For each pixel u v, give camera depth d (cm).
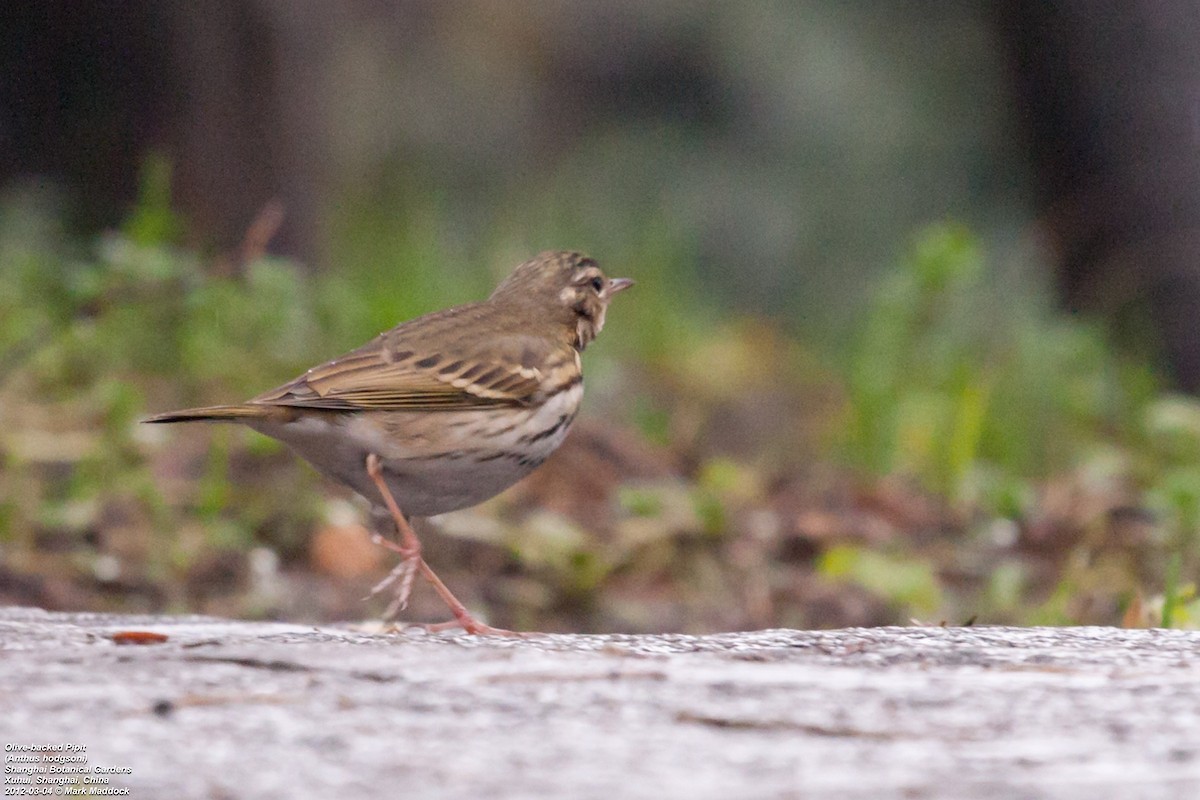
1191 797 451
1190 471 1372
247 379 1367
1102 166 1803
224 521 1178
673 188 2436
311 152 1717
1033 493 1412
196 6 1662
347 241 1733
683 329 1877
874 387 1512
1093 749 497
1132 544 1246
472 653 611
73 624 733
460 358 839
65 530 1120
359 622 1023
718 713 530
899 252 2303
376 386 810
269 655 596
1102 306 1788
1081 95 1791
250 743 488
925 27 2356
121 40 1667
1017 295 1905
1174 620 916
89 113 1692
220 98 1680
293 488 1226
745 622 1136
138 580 1082
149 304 1369
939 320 1611
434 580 771
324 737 495
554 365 875
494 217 2384
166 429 1323
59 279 1454
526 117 2636
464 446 830
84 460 1177
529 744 492
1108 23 1766
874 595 1160
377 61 2508
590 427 1450
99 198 1712
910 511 1370
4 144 1694
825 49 2386
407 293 1581
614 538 1223
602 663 594
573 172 2533
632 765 473
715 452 1625
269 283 1417
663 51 2553
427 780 456
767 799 444
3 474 1172
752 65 2466
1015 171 2292
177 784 450
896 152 2336
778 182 2384
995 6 1830
